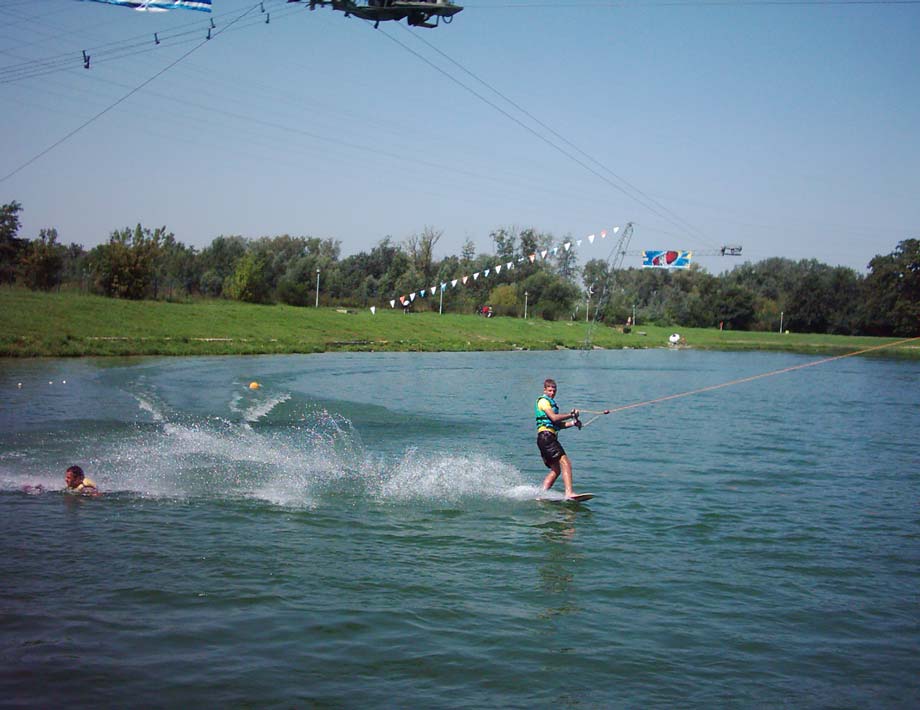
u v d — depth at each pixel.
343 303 82.75
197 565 9.59
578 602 8.79
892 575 9.97
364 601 8.62
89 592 8.63
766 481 15.54
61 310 48.75
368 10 17.59
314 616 8.18
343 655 7.34
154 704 6.40
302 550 10.30
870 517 12.82
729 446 19.88
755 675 7.19
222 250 103.19
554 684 6.92
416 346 59.59
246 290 71.31
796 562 10.40
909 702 6.78
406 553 10.32
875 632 8.21
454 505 12.93
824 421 25.59
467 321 77.00
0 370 31.33
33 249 61.38
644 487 14.70
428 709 6.45
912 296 96.62
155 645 7.43
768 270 145.00
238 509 12.23
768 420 25.59
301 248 130.50
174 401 24.83
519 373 43.03
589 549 10.69
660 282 136.12
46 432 18.25
